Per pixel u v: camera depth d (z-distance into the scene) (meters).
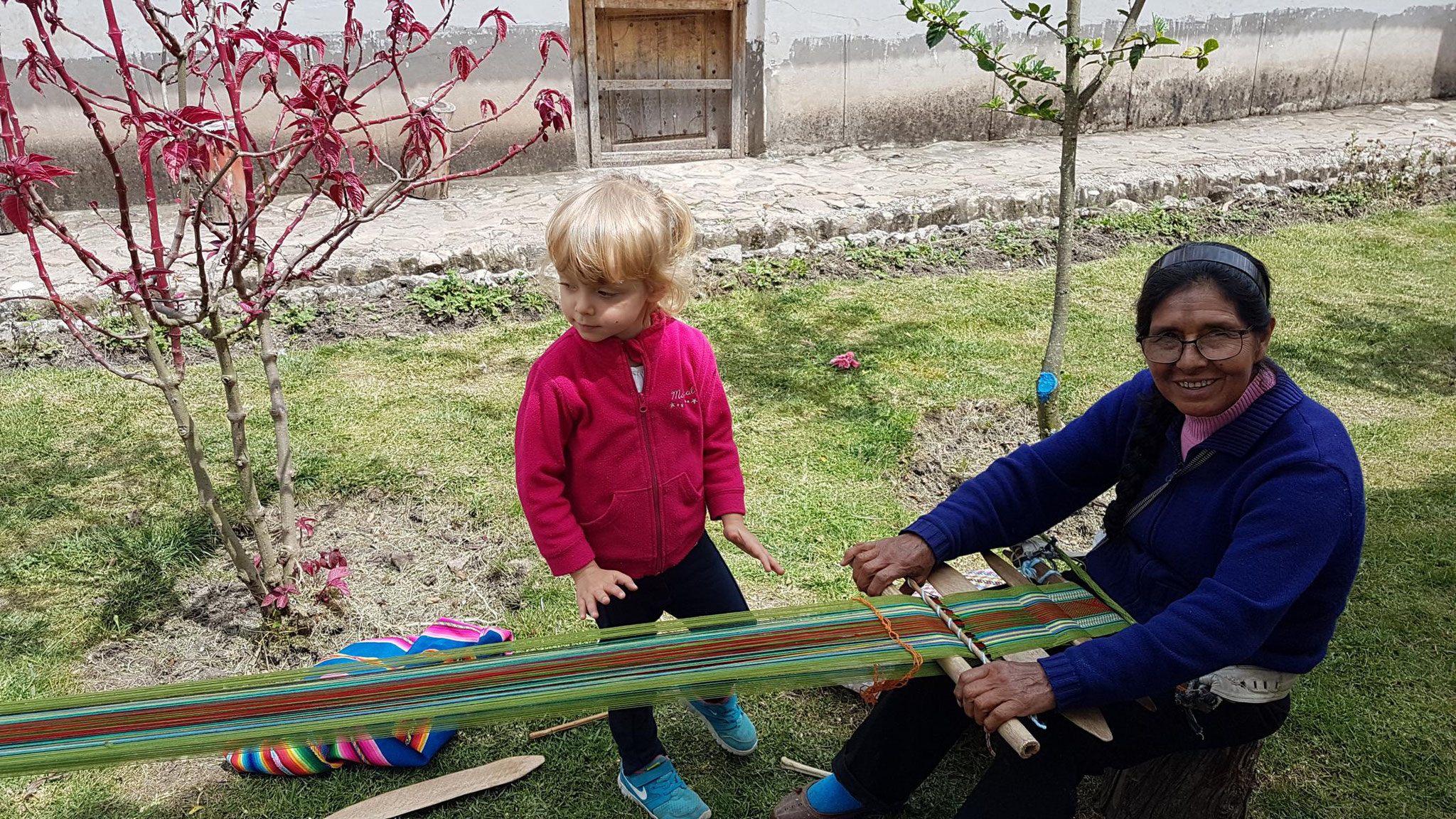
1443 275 6.52
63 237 2.28
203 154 2.31
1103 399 2.25
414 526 3.60
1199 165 8.31
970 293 6.10
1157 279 1.81
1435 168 8.70
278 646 2.97
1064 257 3.52
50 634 2.99
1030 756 1.75
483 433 4.24
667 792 2.37
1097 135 9.94
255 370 4.88
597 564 2.26
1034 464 2.23
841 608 2.08
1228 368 1.75
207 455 4.03
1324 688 2.81
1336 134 9.72
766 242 6.70
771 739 2.69
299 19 7.39
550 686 1.88
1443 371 5.06
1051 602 2.09
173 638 3.02
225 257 2.61
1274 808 2.44
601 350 2.07
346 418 4.37
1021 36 9.58
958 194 7.39
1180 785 2.15
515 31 7.98
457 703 1.85
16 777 2.50
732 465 2.36
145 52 7.02
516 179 8.25
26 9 6.69
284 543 2.99
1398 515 3.71
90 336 5.06
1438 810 2.43
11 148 2.34
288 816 2.42
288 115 7.47
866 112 9.32
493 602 3.21
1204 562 1.92
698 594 2.40
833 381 4.80
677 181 8.02
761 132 9.01
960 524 2.19
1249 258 1.80
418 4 7.65
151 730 1.80
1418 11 11.10
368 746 2.55
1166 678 1.75
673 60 8.74
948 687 2.09
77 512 3.62
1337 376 4.98
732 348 5.21
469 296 5.72
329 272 5.70
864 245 6.82
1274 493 1.76
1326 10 10.62
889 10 8.98
